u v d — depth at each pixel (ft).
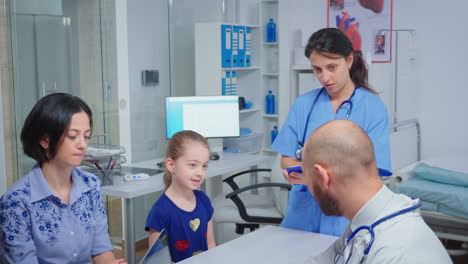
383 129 6.46
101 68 11.78
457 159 12.78
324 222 6.43
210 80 13.52
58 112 5.15
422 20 14.24
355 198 3.62
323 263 4.55
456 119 14.06
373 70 12.87
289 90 14.60
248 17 15.70
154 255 5.11
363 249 3.59
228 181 11.21
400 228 3.43
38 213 5.33
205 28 13.43
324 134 3.64
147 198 12.99
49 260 5.47
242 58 14.26
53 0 11.03
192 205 7.19
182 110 11.91
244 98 15.20
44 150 5.27
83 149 5.31
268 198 11.35
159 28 13.46
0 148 10.84
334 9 15.52
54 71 11.14
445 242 12.28
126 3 12.37
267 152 15.28
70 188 5.64
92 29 11.62
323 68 6.32
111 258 6.02
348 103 6.56
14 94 10.83
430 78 14.29
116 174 10.23
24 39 10.81
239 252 5.67
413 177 11.94
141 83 12.96
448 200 10.69
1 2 10.60
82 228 5.68
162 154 13.69
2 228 5.23
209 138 12.11
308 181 3.78
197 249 7.23
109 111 11.97
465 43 13.75
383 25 14.76
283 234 6.33
